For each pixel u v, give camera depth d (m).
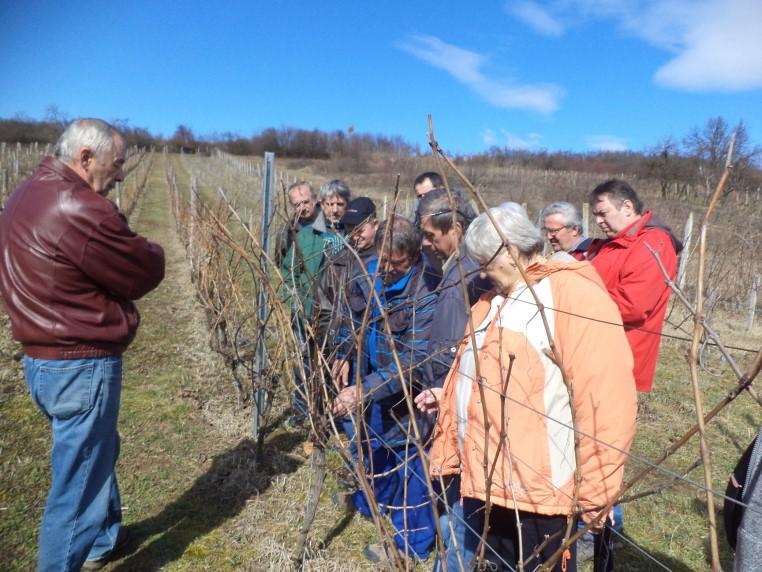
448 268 2.17
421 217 2.11
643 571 2.66
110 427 2.11
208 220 4.66
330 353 2.47
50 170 1.98
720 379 5.40
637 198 2.87
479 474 1.68
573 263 1.71
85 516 2.10
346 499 3.00
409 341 2.34
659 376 5.39
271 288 2.49
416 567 2.51
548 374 1.61
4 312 5.95
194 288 7.42
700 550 2.84
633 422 1.54
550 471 1.60
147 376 4.63
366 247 2.90
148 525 2.76
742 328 7.35
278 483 3.18
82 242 1.91
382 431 2.63
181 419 3.89
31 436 3.47
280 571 2.48
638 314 2.71
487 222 1.69
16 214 1.95
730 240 9.52
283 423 3.92
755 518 1.26
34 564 2.43
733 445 4.02
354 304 2.56
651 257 2.70
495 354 1.67
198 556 2.57
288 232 3.55
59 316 1.94
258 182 23.55
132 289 2.09
